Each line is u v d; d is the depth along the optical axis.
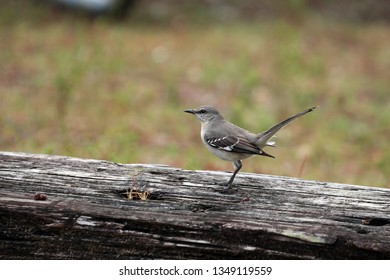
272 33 26.72
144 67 21.27
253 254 6.61
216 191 7.29
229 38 25.73
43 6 27.38
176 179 7.48
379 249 6.48
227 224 6.62
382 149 15.44
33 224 6.75
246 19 29.66
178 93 19.00
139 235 6.68
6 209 6.71
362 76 22.47
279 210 6.92
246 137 8.94
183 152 14.17
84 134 14.45
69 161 7.60
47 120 15.34
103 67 20.11
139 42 24.33
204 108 9.53
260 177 7.67
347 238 6.53
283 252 6.59
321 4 32.06
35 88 17.98
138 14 29.19
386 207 6.98
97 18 27.11
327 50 25.16
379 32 28.67
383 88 21.20
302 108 18.52
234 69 21.38
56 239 6.75
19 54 21.22
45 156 7.64
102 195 7.05
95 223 6.70
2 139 13.86
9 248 6.80
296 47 24.25
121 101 17.25
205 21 28.98
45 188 7.07
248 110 17.64
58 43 22.91
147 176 7.46
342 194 7.24
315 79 21.59
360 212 6.89
